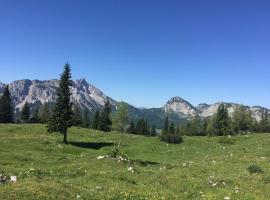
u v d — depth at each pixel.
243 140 81.00
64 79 78.88
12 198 20.06
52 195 21.41
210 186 29.58
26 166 42.72
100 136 91.25
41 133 91.62
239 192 27.00
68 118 76.75
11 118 141.62
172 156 64.81
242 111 138.50
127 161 45.50
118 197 24.11
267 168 38.56
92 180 30.72
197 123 155.88
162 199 24.70
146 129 172.75
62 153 62.34
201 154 66.00
